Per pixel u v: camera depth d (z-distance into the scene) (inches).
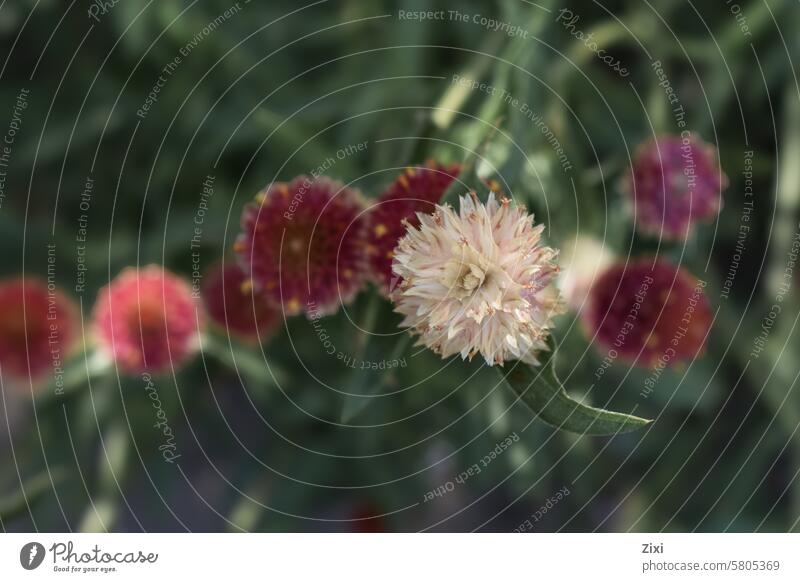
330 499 16.1
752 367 15.7
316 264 13.0
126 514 16.3
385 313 12.9
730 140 16.0
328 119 15.7
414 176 12.9
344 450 16.0
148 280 14.5
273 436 16.1
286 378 15.7
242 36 15.9
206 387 16.3
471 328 12.2
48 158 16.2
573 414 12.2
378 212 12.9
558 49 15.7
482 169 12.9
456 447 15.8
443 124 13.4
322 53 16.0
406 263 12.3
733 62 15.5
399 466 16.0
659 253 14.8
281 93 15.9
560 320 14.6
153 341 14.4
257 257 13.0
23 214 16.3
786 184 15.2
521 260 12.2
